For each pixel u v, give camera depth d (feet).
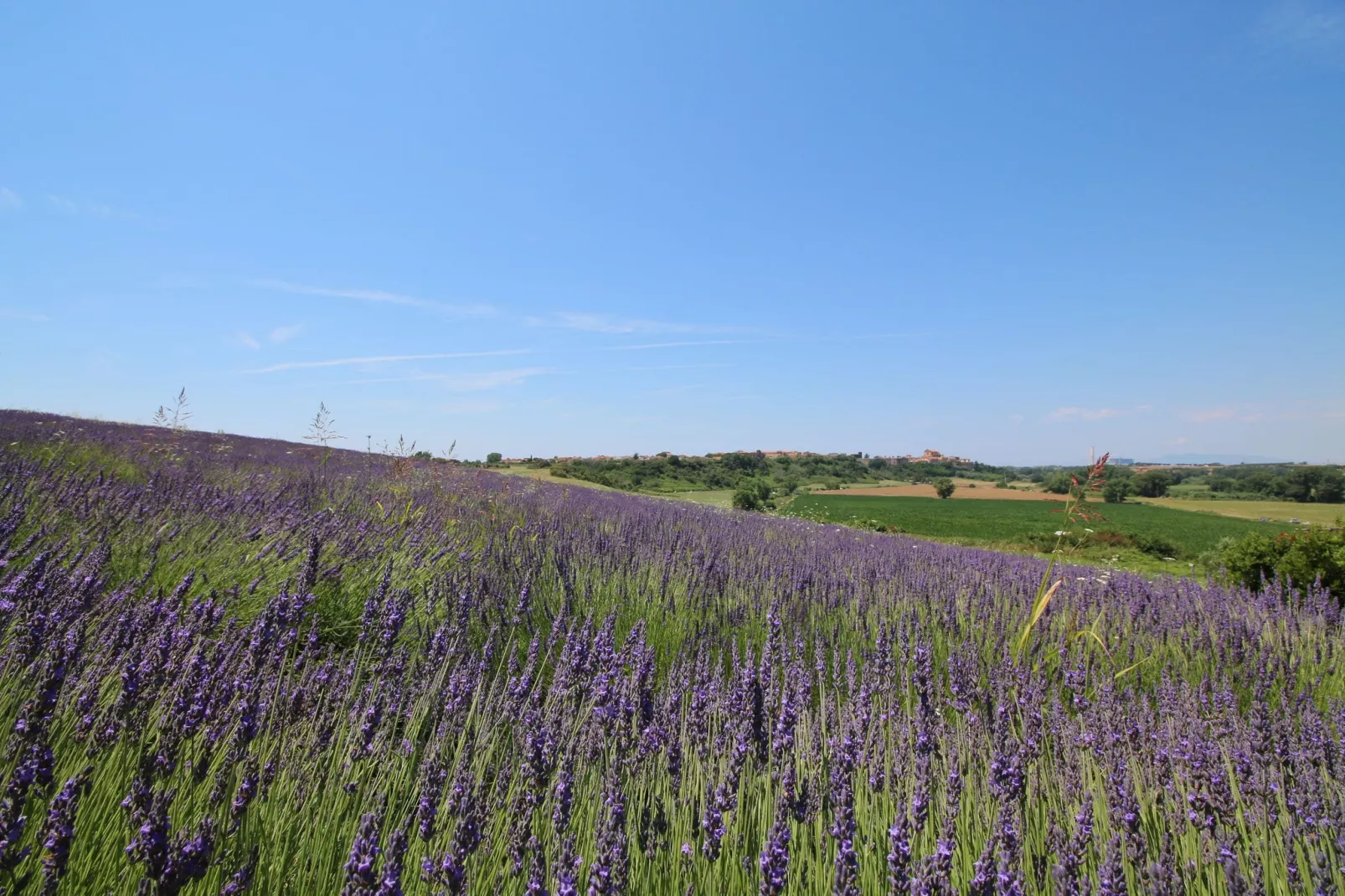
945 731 10.68
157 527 16.12
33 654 7.82
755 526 45.60
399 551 18.34
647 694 9.99
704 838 7.09
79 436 35.99
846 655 16.14
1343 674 17.61
